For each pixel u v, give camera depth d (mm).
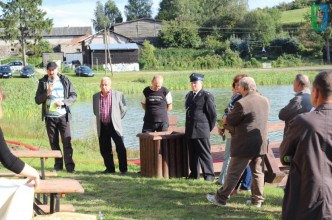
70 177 8977
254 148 6625
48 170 9648
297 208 3932
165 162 9047
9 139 14734
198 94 8805
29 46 78250
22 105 25469
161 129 9469
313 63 75312
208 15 105750
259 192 6980
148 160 9164
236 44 84188
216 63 73875
